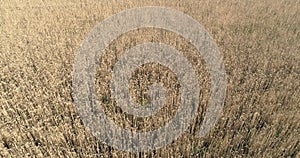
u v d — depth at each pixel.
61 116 6.55
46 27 10.09
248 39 9.55
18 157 5.44
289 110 6.50
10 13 11.58
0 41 9.41
